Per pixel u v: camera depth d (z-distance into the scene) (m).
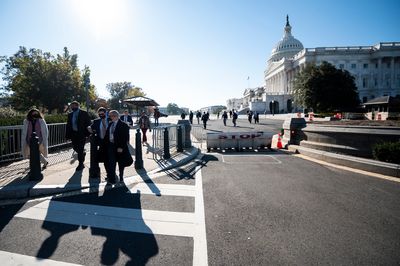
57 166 8.73
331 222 4.61
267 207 5.34
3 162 9.28
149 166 8.96
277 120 48.16
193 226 4.46
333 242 3.92
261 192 6.34
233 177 7.83
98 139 7.29
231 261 3.44
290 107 100.06
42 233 4.20
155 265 3.35
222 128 30.39
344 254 3.60
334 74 55.06
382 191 6.38
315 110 56.38
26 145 8.01
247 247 3.78
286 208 5.28
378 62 94.19
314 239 4.00
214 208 5.29
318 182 7.22
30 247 3.78
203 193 6.25
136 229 4.35
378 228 4.38
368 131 9.38
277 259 3.48
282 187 6.75
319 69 56.44
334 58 93.75
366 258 3.50
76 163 9.26
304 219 4.74
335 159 9.84
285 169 8.96
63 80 30.33
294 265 3.35
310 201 5.69
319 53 93.12
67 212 5.05
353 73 94.75
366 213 5.01
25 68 30.36
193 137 21.73
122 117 17.61
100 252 3.65
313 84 54.94
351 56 94.38
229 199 5.83
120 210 5.16
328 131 11.06
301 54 96.06
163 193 6.23
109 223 4.57
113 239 4.02
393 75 93.88
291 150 13.51
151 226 4.46
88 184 6.63
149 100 32.34
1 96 44.72
